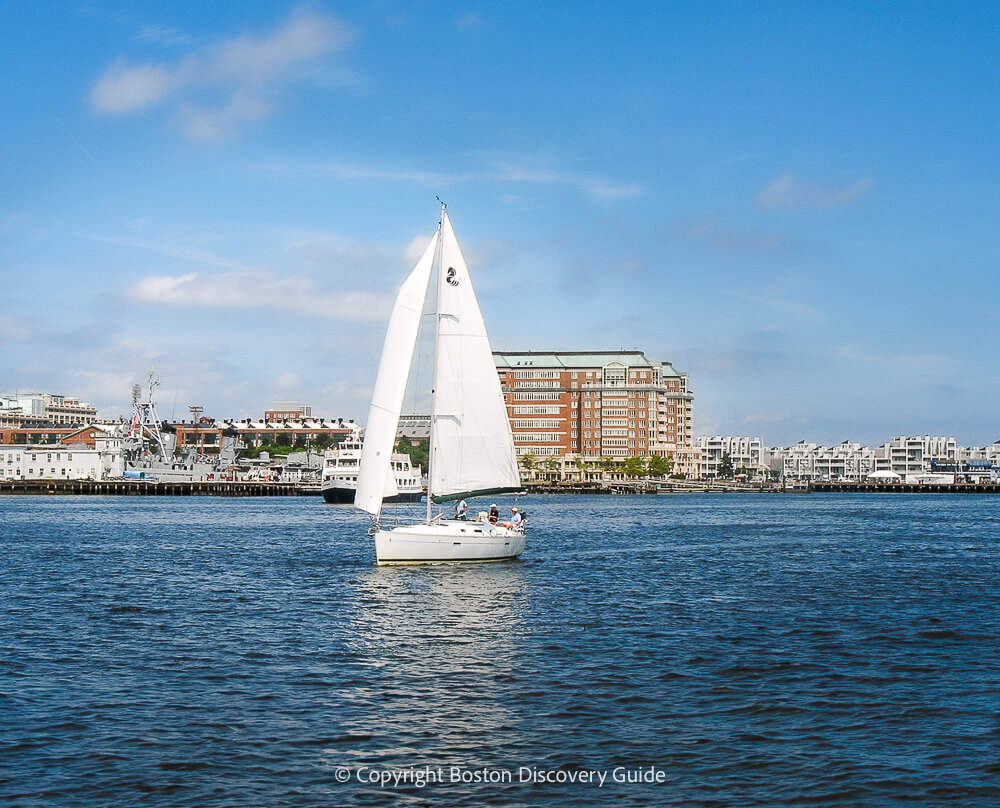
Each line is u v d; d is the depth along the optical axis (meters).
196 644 42.00
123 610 50.97
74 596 55.94
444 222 65.94
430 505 66.75
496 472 67.56
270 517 147.25
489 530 70.19
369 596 55.72
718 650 40.44
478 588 59.06
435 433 66.50
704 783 25.80
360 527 120.06
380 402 66.44
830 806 24.45
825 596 56.41
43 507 183.62
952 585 61.31
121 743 28.53
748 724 30.34
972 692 33.78
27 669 37.19
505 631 44.94
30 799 24.61
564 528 124.50
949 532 116.00
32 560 75.88
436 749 28.19
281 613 49.94
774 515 165.50
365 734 29.44
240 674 36.50
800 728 29.94
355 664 38.16
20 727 29.89
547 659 38.94
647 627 45.91
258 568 70.38
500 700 32.94
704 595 56.94
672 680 35.44
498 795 25.09
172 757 27.44
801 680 35.38
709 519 150.12
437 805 24.48
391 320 66.50
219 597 55.53
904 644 41.53
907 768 26.67
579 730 29.83
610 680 35.47
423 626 46.25
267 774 26.31
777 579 65.06
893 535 110.62
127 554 81.62
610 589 59.28
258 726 30.14
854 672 36.50
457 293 66.12
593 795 25.09
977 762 27.06
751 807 24.41
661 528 124.81
